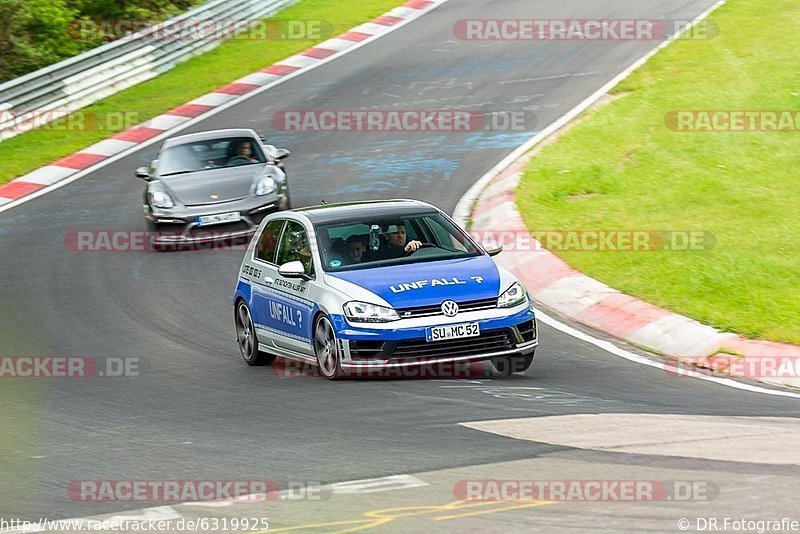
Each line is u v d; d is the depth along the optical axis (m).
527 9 115.38
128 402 36.91
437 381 36.78
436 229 40.53
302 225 40.94
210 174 64.75
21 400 37.72
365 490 24.97
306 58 106.56
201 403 36.03
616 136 73.94
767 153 67.19
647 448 27.50
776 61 84.62
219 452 29.47
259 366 42.16
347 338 36.31
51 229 69.19
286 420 32.56
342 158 79.00
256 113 92.06
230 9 115.12
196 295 53.78
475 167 73.12
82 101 96.69
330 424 31.59
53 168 83.00
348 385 36.62
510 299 36.94
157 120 92.75
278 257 41.72
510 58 99.00
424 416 31.81
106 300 53.84
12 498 26.14
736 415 31.67
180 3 130.25
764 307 43.47
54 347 46.28
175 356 43.94
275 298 40.62
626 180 65.31
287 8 124.00
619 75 89.00
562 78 91.12
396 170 74.62
